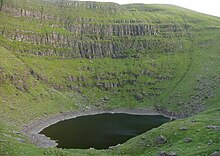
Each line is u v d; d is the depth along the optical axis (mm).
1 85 187125
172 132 88500
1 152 63656
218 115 100750
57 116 191500
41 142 127875
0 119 155375
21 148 69562
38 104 194250
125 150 86688
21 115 170375
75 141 139000
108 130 164750
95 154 81938
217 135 78188
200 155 66438
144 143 87500
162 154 72312
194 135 81625
